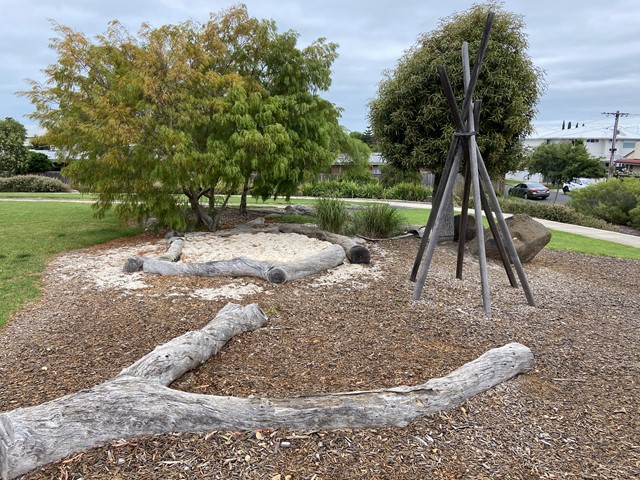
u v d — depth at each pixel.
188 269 5.79
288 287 5.41
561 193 34.94
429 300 5.07
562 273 6.96
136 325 4.11
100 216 8.68
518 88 7.68
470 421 2.68
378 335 4.00
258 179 9.05
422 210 17.61
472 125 5.02
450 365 3.42
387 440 2.47
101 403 2.39
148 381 2.67
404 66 8.30
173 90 7.36
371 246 8.04
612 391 3.15
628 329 4.48
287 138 7.70
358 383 3.08
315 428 2.51
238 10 8.44
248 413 2.49
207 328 3.61
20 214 12.27
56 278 5.74
